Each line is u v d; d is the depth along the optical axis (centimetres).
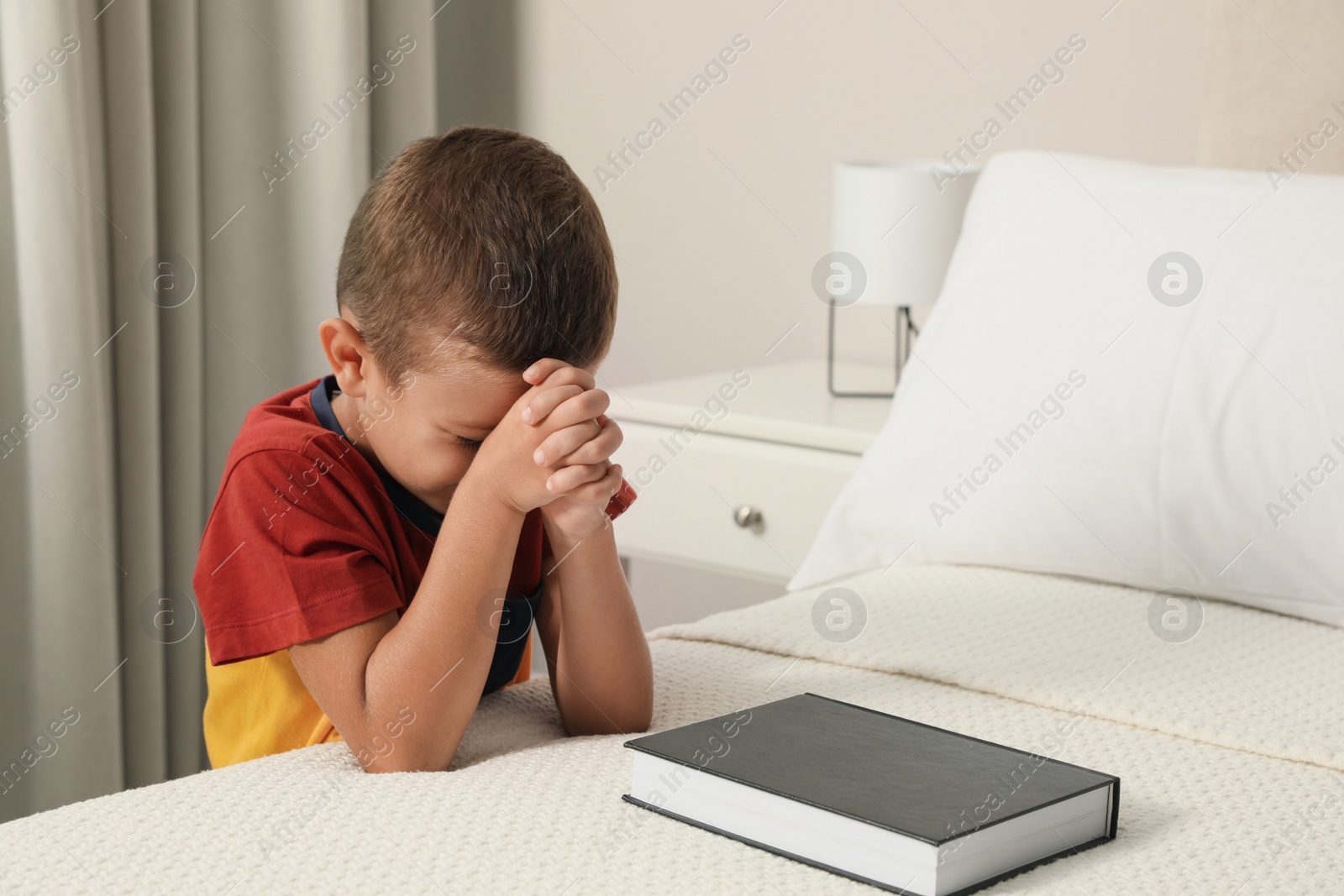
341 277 77
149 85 163
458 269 70
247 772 67
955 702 80
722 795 58
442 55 230
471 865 54
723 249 208
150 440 168
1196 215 110
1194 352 104
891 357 195
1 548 158
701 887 52
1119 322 108
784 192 201
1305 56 144
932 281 164
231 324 187
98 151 158
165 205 173
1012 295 116
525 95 223
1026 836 55
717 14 203
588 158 218
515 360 72
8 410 156
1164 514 103
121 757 166
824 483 156
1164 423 103
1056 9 174
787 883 53
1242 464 100
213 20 181
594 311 75
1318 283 102
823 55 194
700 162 208
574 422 70
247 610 73
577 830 58
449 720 71
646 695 80
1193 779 67
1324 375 99
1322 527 97
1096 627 94
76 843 56
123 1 160
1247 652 89
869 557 120
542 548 89
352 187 194
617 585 79
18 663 160
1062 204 118
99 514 159
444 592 71
